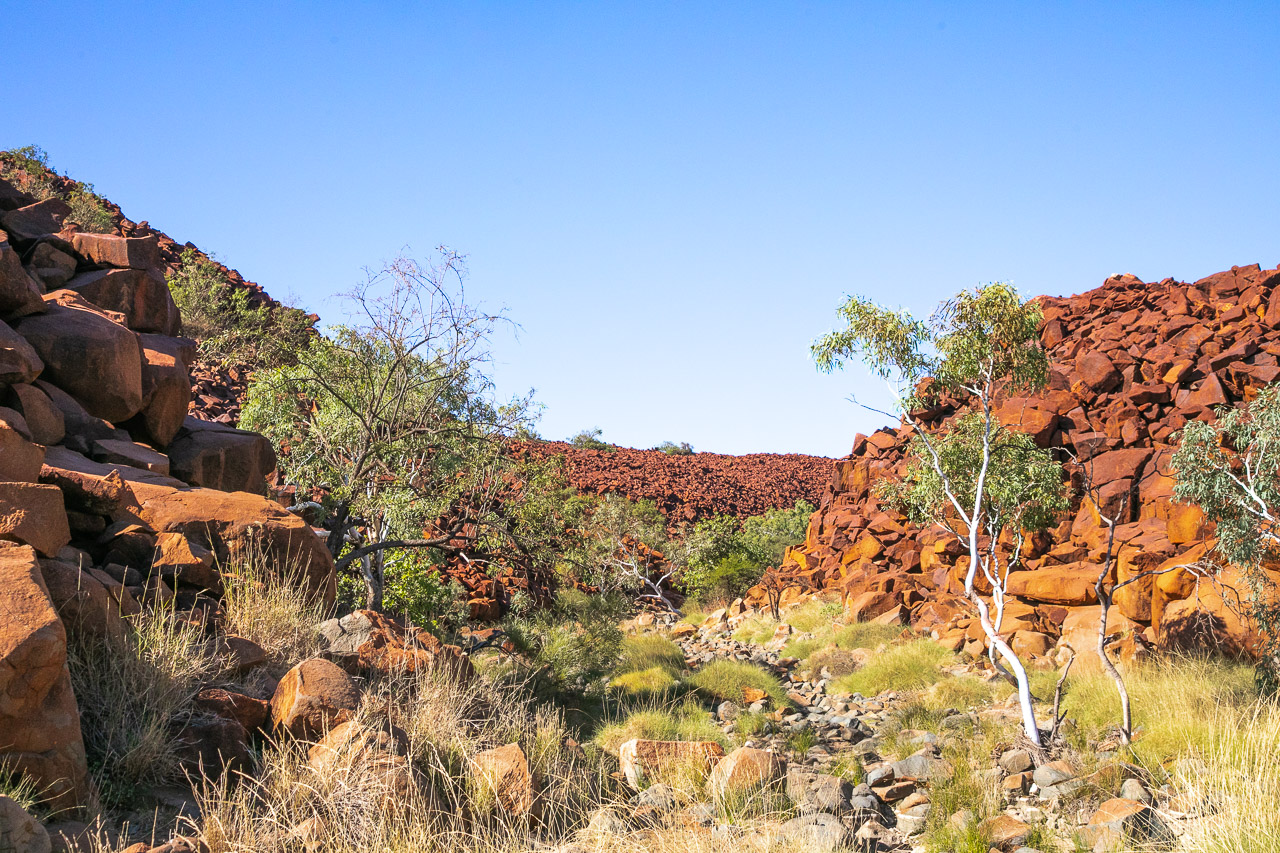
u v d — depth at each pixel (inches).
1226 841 190.1
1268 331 685.3
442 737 245.9
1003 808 255.3
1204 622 423.8
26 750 159.5
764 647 707.4
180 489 309.9
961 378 372.8
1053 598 550.9
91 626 203.5
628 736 341.1
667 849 207.3
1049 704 401.7
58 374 325.1
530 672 425.1
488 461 478.0
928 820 243.4
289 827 179.9
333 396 454.0
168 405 362.9
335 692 224.4
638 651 564.1
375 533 472.1
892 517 802.8
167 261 1201.4
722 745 343.6
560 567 516.1
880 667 510.3
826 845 211.6
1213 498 348.8
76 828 156.4
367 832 183.8
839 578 804.0
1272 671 356.8
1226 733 261.7
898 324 367.6
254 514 307.0
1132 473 609.0
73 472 253.3
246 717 217.6
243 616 261.6
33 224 413.4
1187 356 686.5
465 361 438.9
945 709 398.6
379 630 292.5
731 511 1574.8
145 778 188.4
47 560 204.4
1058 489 419.2
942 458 410.3
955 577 652.7
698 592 1022.4
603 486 1509.6
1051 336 871.1
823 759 328.2
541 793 232.2
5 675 155.1
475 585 752.3
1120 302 856.3
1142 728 320.2
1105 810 233.6
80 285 396.8
